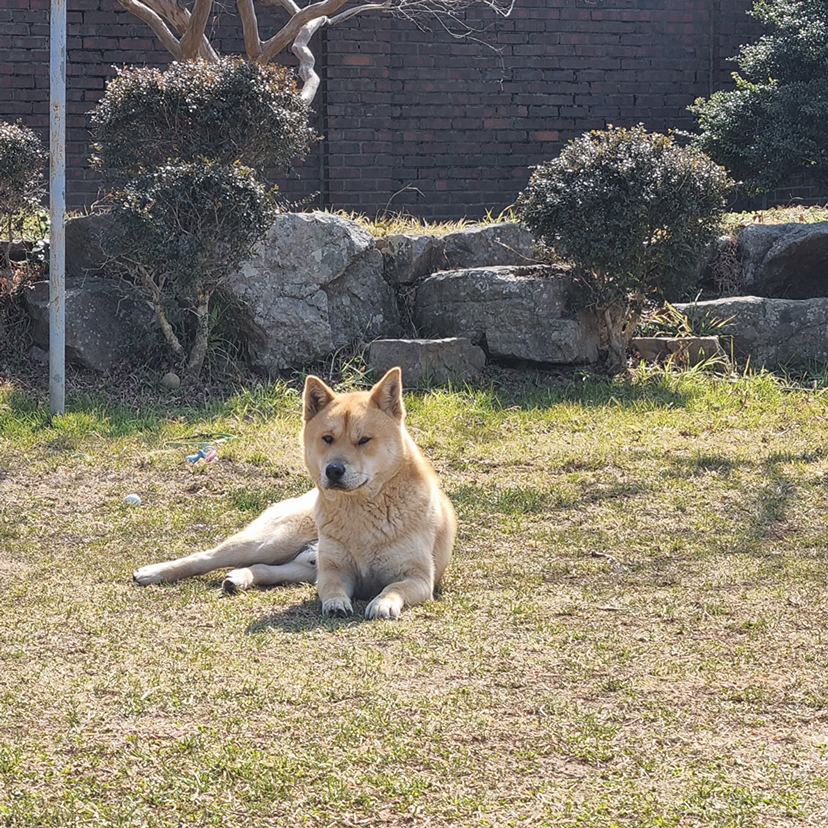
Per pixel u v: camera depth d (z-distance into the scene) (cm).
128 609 555
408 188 1819
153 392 1148
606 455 925
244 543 631
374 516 567
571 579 617
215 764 365
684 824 327
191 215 1109
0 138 1163
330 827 328
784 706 418
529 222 1204
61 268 1046
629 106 1897
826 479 837
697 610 547
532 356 1202
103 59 1697
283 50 1753
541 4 1845
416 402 1105
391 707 413
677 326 1270
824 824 327
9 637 507
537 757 372
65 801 342
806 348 1262
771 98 1659
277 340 1200
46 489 848
